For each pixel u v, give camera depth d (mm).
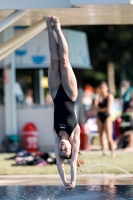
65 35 45500
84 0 23906
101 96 41656
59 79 21922
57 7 24719
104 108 37344
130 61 89688
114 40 74562
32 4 24812
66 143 20953
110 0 23781
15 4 24859
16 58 45000
